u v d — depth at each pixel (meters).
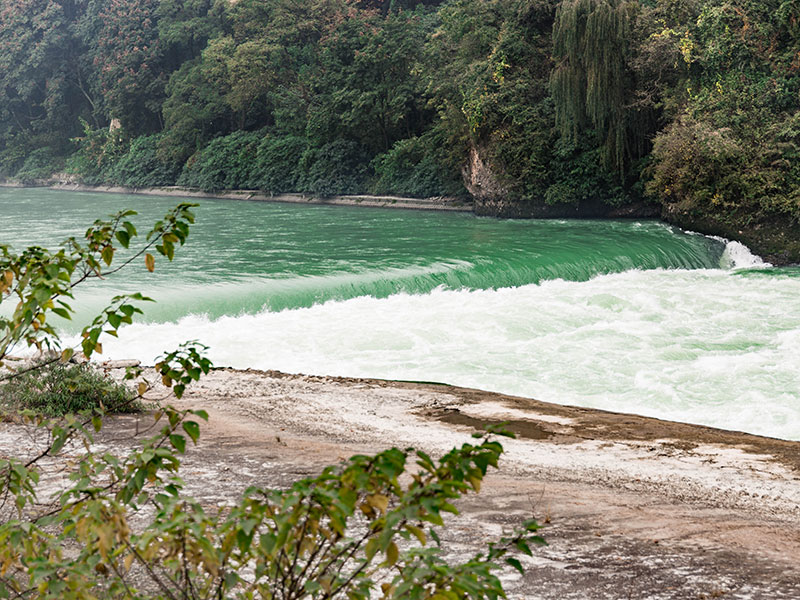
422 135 56.06
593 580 6.70
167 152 74.88
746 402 16.19
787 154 35.19
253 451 11.05
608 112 42.12
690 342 21.06
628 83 41.84
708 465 11.27
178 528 3.04
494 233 38.31
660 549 7.53
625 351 20.20
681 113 39.28
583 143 44.22
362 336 21.92
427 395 15.66
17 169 96.00
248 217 49.16
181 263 31.83
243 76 68.31
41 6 97.56
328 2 70.19
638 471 10.86
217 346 21.23
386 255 32.47
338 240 37.50
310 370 19.19
